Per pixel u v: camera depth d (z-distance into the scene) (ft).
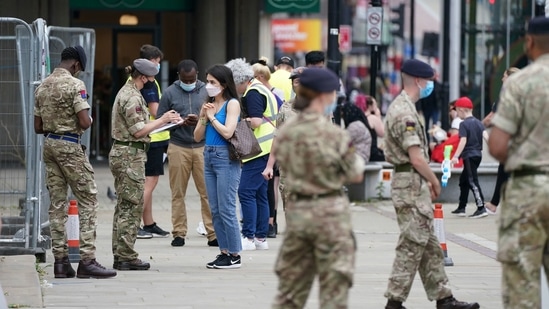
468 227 99.40
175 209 85.20
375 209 111.75
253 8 165.48
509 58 157.69
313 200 45.06
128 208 72.43
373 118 124.88
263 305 61.00
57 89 66.69
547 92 45.09
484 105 157.38
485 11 157.17
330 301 44.80
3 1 154.30
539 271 45.88
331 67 114.21
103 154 164.86
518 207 45.50
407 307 61.11
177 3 165.27
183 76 85.15
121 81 166.40
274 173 90.17
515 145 45.85
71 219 74.08
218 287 66.80
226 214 73.41
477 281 70.69
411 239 56.39
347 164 44.86
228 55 165.37
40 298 61.52
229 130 71.82
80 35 82.02
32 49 74.64
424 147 56.80
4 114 77.36
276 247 85.10
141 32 166.71
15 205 79.20
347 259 44.88
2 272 69.31
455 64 156.15
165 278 69.97
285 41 208.64
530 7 157.28
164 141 88.89
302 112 45.83
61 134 67.15
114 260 73.36
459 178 114.11
